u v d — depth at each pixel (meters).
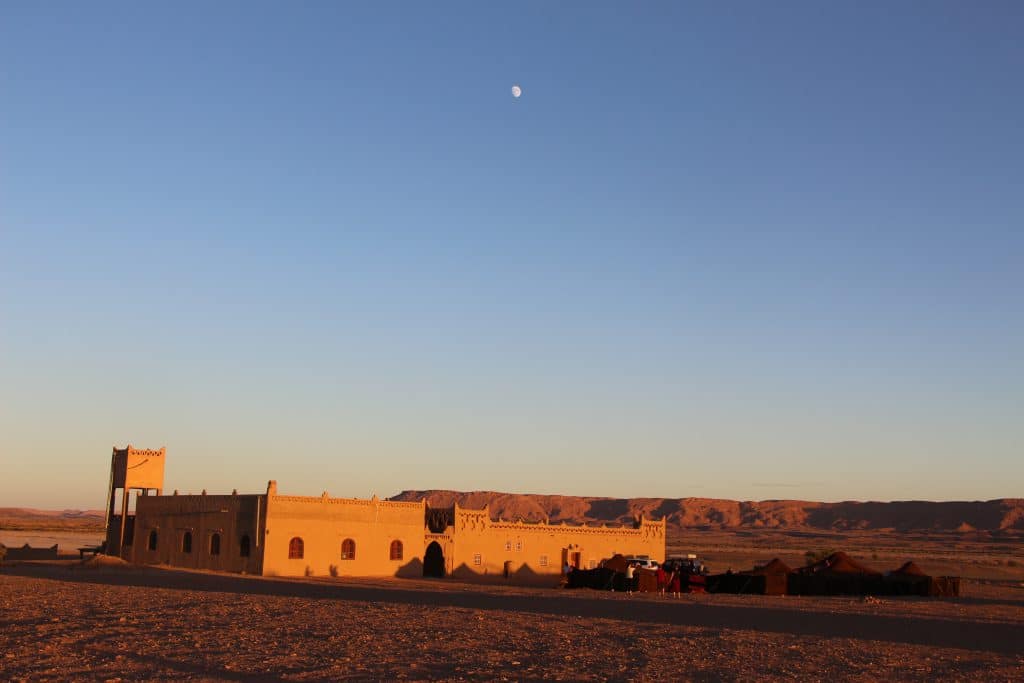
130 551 71.94
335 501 64.50
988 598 59.19
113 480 74.56
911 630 36.81
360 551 65.31
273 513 61.62
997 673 26.23
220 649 26.81
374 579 63.16
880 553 170.75
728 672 25.08
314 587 52.09
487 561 69.69
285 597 44.34
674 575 59.00
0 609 35.94
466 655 26.70
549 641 30.23
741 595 57.34
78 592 44.38
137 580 53.44
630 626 35.41
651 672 24.67
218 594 45.03
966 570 110.38
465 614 37.94
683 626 35.97
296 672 23.36
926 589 60.41
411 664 24.89
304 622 33.75
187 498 67.50
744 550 174.62
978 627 38.84
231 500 64.06
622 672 24.53
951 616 44.12
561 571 72.75
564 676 23.62
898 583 60.00
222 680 22.20
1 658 24.70
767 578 58.47
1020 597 61.50
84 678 22.14
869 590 59.53
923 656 29.14
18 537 144.25
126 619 33.47
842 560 63.47
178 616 34.91
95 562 65.81
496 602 44.88
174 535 68.00
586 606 43.97
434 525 70.44
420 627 33.03
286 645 27.88
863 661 27.61
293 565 62.06
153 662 24.45
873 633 35.25
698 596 55.38
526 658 26.41
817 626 37.34
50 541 130.88
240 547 62.78
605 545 75.12
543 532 72.38
